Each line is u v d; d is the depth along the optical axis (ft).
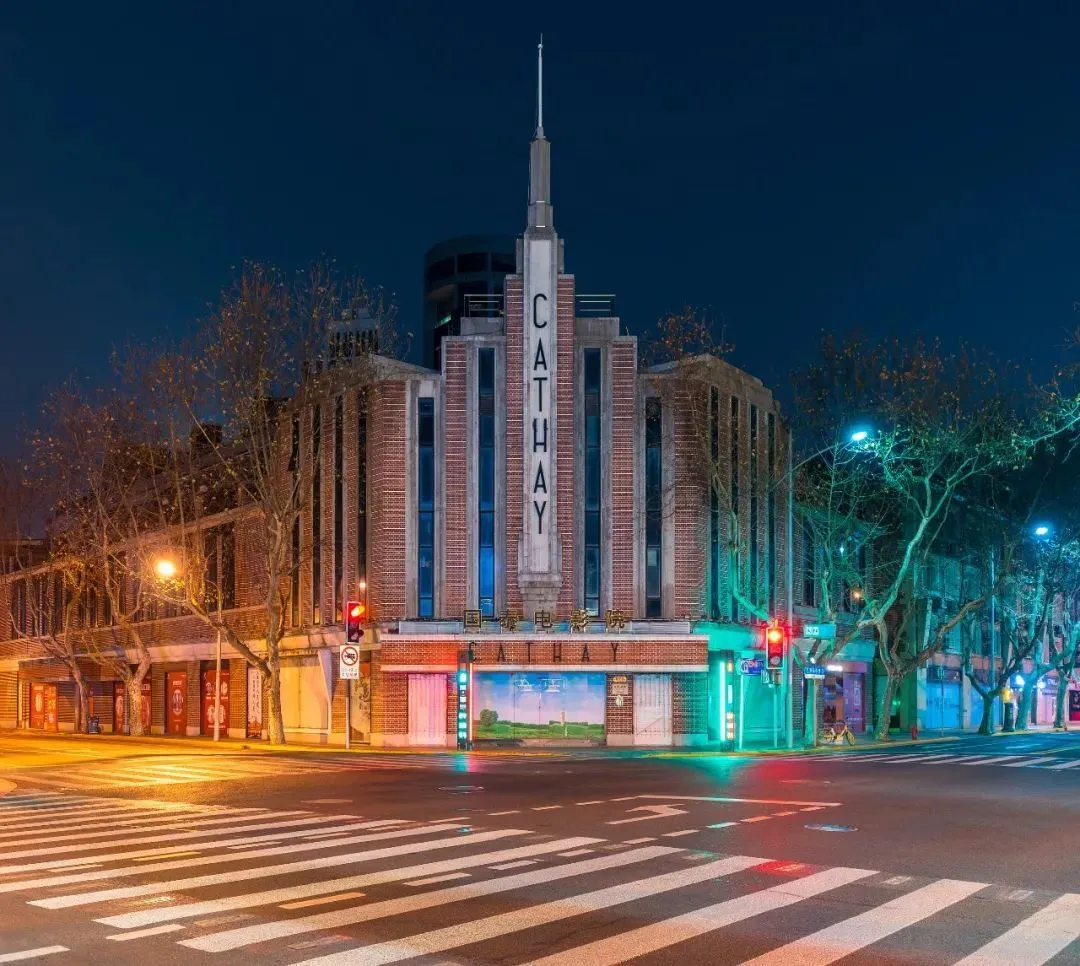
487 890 34.88
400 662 137.69
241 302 138.62
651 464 144.15
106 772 91.04
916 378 144.77
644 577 141.90
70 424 167.94
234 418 142.00
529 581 137.69
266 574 159.63
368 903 32.81
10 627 252.42
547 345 141.28
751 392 157.28
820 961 26.45
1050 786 73.67
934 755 116.57
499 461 142.61
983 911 32.35
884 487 164.76
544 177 144.66
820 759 110.01
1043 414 142.00
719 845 44.93
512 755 120.98
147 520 201.46
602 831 49.29
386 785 75.82
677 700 137.59
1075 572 208.74
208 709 181.06
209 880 36.70
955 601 219.41
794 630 149.38
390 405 144.36
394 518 142.51
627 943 28.02
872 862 40.91
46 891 34.91
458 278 331.16
